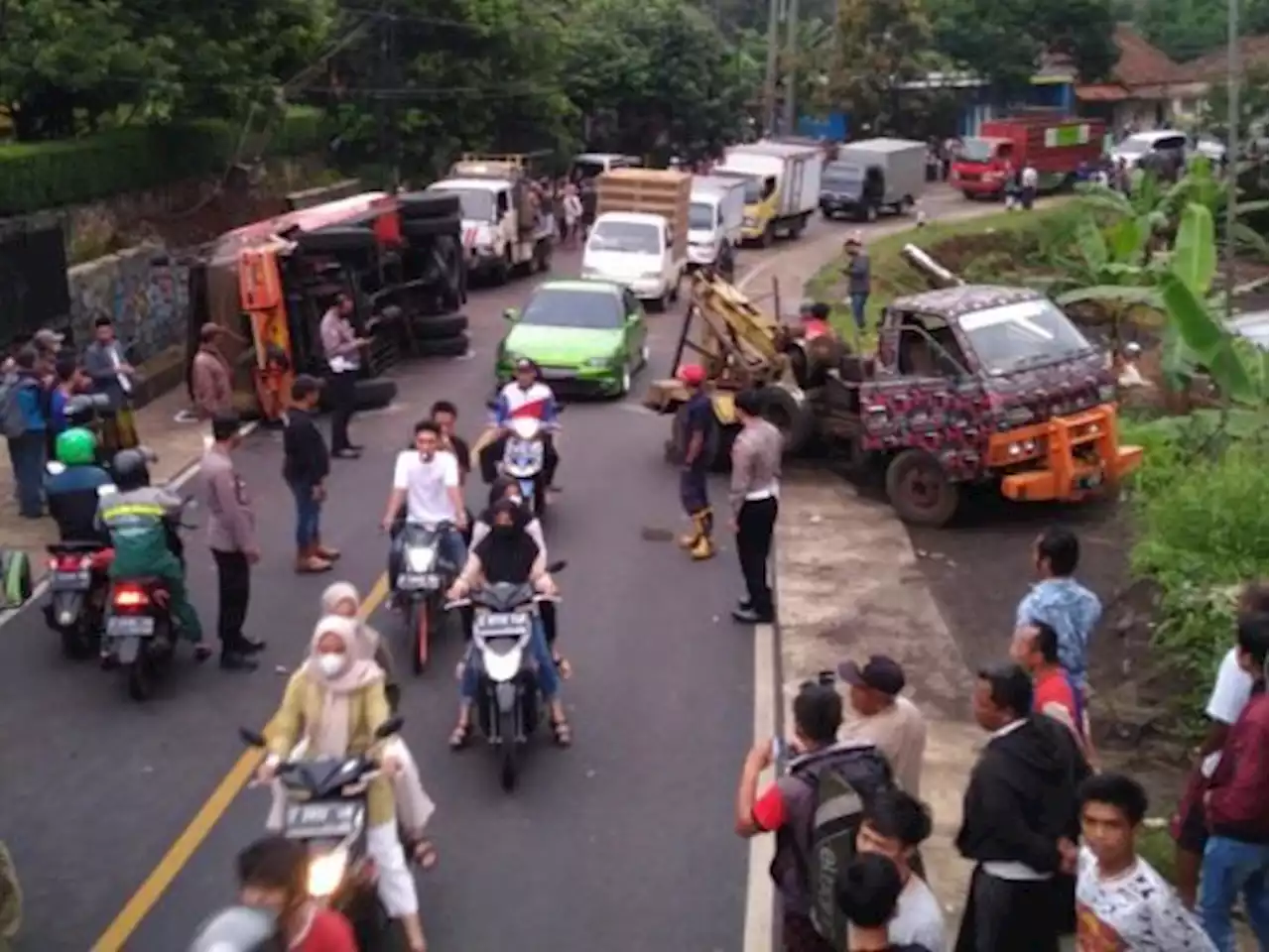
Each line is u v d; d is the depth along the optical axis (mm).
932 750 11383
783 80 68875
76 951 8703
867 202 55000
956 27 72812
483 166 40500
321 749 8297
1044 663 7840
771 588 15180
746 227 46812
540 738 11625
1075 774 6828
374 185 46188
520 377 17141
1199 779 8141
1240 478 14578
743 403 13898
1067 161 62594
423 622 12781
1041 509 18094
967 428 17109
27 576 10758
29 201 25094
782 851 6922
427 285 27594
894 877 5574
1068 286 32938
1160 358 24266
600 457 20547
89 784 10828
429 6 46250
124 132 29828
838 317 31281
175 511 12453
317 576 15297
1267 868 7457
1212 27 90750
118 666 12500
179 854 9828
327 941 5508
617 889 9391
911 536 17234
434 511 13375
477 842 9961
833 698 6988
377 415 22938
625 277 33719
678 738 11664
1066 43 75812
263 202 36969
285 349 21891
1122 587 14555
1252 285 33469
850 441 19344
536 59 49438
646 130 60938
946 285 25094
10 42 27156
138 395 23234
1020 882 6723
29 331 22234
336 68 46000
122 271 25344
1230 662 7934
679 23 60188
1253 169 48219
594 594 15016
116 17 28469
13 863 9672
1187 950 5914
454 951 8648
